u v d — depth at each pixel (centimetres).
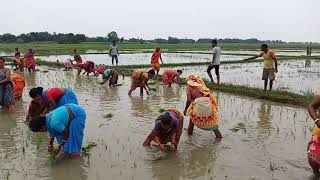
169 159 749
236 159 750
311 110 646
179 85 1677
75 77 2019
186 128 962
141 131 929
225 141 860
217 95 1467
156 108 1195
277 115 1121
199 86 876
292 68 2773
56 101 848
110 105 1242
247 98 1406
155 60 2025
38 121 702
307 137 893
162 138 801
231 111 1174
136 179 654
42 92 854
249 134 916
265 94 1395
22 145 827
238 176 669
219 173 682
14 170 690
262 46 1475
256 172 686
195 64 2878
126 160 739
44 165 714
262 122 1036
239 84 1809
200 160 745
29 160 739
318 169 662
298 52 5825
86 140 858
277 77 2161
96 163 724
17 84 1308
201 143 847
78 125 746
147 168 702
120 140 859
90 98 1371
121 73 2105
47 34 11994
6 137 884
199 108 853
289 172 685
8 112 1132
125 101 1313
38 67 2636
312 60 3681
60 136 753
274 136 900
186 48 7550
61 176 665
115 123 1004
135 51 5588
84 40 11988
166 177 664
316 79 2069
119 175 670
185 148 814
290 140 870
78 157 753
